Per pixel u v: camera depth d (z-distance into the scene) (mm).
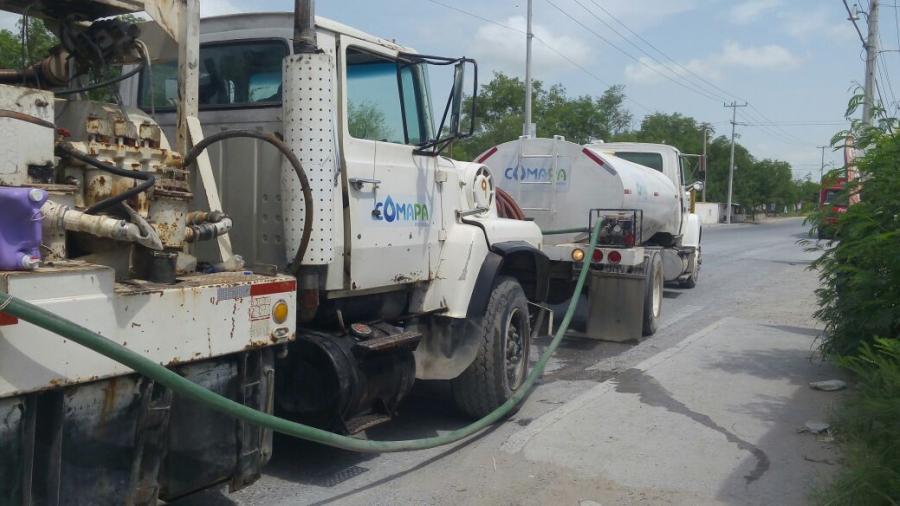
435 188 5785
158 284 3541
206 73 5266
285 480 5039
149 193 3748
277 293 4062
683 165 14406
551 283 10086
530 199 10578
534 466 5285
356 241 4906
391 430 6113
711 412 6488
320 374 4699
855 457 4887
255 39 5055
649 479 5043
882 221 7027
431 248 5734
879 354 6023
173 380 3270
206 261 4512
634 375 7777
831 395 6980
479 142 42594
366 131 5164
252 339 3912
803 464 5305
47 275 2963
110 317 3195
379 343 4926
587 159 10227
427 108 5840
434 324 5945
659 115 71188
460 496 4785
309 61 4480
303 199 4539
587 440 5789
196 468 3750
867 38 26172
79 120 3674
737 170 71500
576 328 10703
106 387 3236
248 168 4828
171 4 4250
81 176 3615
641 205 10984
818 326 10711
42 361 2943
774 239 36562
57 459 3057
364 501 4703
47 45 4500
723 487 4914
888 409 4945
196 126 4363
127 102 5496
